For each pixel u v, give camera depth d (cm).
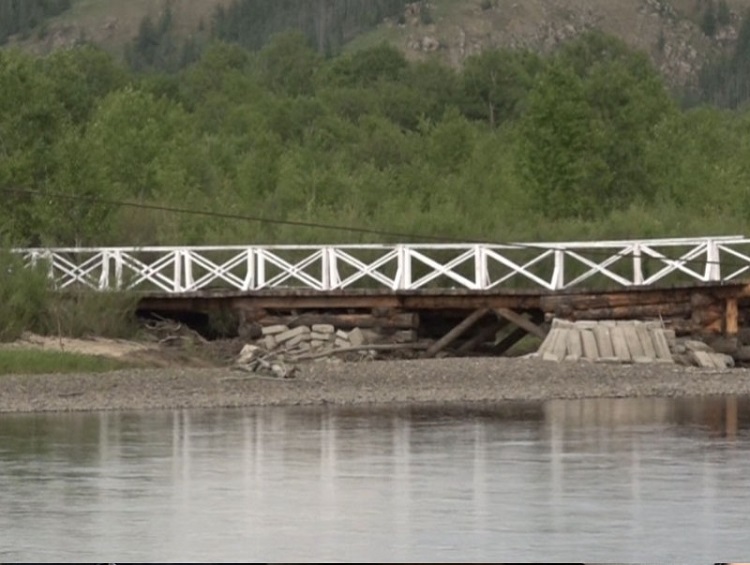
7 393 6072
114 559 3547
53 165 8369
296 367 6844
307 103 18250
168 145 11212
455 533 3759
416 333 7531
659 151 11975
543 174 10694
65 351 6900
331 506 4050
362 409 5809
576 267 8275
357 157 15688
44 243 8144
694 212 10562
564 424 5375
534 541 3691
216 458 4694
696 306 7406
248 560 3538
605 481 4328
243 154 14012
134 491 4225
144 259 8300
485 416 5600
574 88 10800
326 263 7619
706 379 6669
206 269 8075
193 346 7450
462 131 14712
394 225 8800
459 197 10838
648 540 3703
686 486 4266
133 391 6162
